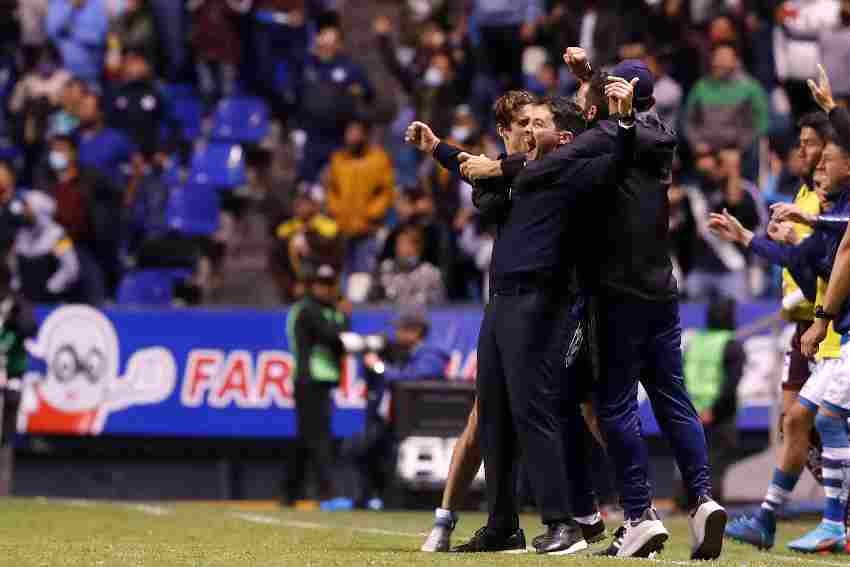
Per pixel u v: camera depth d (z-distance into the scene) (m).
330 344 42.78
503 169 21.48
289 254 50.22
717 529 21.36
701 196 48.69
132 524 30.50
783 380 27.58
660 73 51.56
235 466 47.59
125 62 57.41
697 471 21.78
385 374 42.34
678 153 51.88
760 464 42.09
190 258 52.09
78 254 51.06
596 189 21.30
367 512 38.59
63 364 47.19
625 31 51.88
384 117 61.97
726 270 47.12
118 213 52.84
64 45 61.84
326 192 52.75
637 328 21.47
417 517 35.59
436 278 48.22
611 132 21.28
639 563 20.16
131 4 60.44
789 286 27.05
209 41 59.38
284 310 47.38
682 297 47.78
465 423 40.59
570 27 55.47
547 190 21.25
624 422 21.61
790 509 36.84
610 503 37.16
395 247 49.31
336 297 43.47
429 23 59.62
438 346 46.22
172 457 47.69
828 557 24.53
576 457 22.70
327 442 42.81
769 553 25.38
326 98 54.97
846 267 24.14
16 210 50.66
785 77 53.81
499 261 21.62
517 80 56.78
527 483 36.94
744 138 50.09
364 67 64.88
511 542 22.23
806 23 53.75
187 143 58.97
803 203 26.92
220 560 20.62
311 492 46.38
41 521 30.88
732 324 42.00
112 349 47.28
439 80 55.28
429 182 51.25
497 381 21.78
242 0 59.72
